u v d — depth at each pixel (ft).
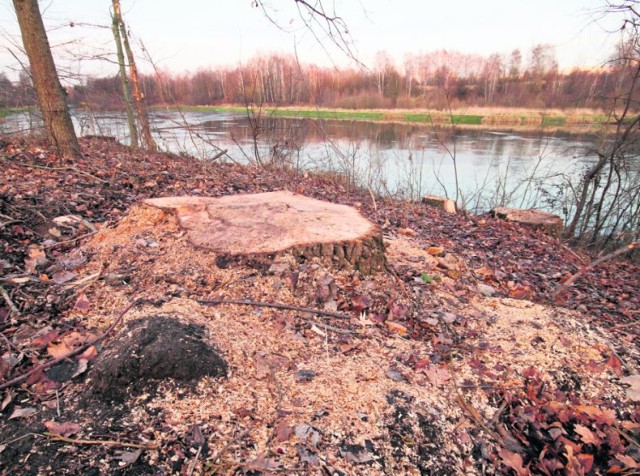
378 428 6.04
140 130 35.35
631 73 21.31
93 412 5.60
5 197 11.76
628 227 25.21
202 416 5.72
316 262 9.24
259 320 7.92
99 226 11.51
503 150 48.65
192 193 17.12
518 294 11.32
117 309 7.82
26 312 7.62
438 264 11.61
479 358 7.95
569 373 7.76
